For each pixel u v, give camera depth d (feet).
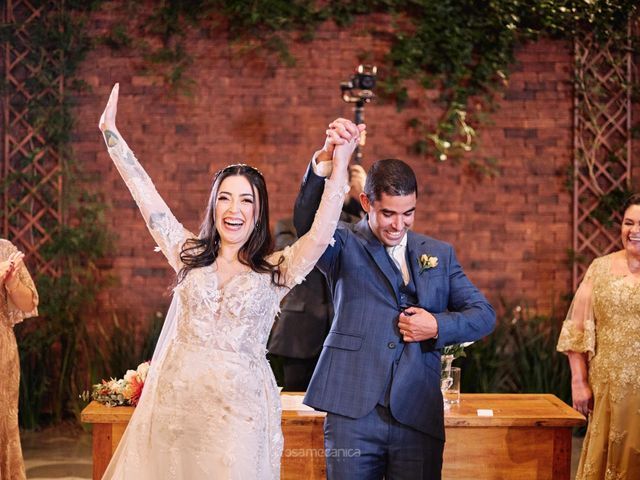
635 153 20.45
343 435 8.87
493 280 20.52
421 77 20.27
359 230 9.50
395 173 8.79
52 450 17.56
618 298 11.75
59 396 19.30
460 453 11.39
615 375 11.65
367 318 9.09
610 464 11.66
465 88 20.33
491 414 11.48
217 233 8.79
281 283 8.71
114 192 20.24
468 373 18.76
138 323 20.02
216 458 8.16
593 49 20.38
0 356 12.32
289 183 20.29
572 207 20.53
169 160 20.25
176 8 20.08
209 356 8.36
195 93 20.21
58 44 19.95
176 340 8.55
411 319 8.84
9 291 12.46
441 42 20.18
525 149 20.51
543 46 20.44
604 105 20.42
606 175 20.47
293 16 20.11
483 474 11.39
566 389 18.99
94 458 11.34
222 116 20.25
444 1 20.10
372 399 8.87
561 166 20.52
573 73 20.38
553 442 11.41
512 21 20.07
